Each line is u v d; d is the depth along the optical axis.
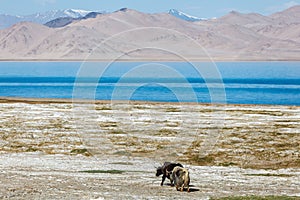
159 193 41.94
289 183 52.59
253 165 68.06
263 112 146.00
